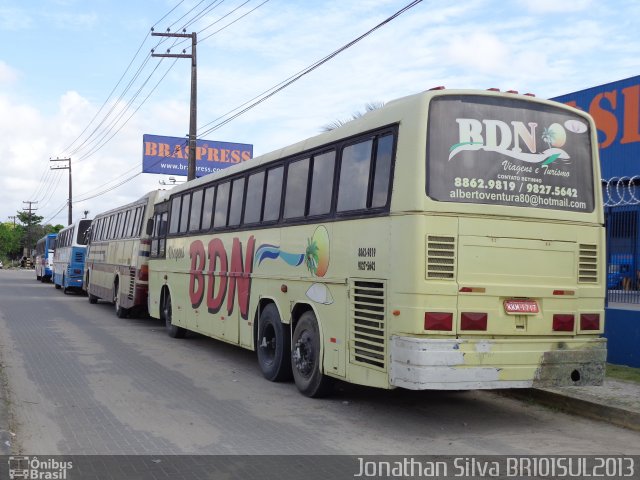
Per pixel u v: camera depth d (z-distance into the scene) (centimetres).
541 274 736
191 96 2720
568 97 1466
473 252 705
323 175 894
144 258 1861
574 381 742
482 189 719
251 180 1141
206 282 1322
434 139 709
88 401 866
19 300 2764
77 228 3178
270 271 1033
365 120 806
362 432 727
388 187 737
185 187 1503
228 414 809
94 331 1677
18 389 932
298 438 699
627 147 1333
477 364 691
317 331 888
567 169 770
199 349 1397
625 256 1090
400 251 703
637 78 1318
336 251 837
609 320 1077
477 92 738
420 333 679
